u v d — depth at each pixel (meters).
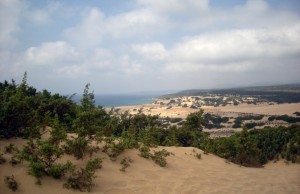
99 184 7.46
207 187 8.60
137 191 7.45
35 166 6.60
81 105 10.12
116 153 9.61
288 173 12.24
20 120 8.46
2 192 5.86
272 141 20.73
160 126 22.86
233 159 15.32
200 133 20.98
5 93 9.30
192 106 133.75
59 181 6.95
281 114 85.12
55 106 12.41
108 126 11.00
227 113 96.31
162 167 9.95
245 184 9.49
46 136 9.20
